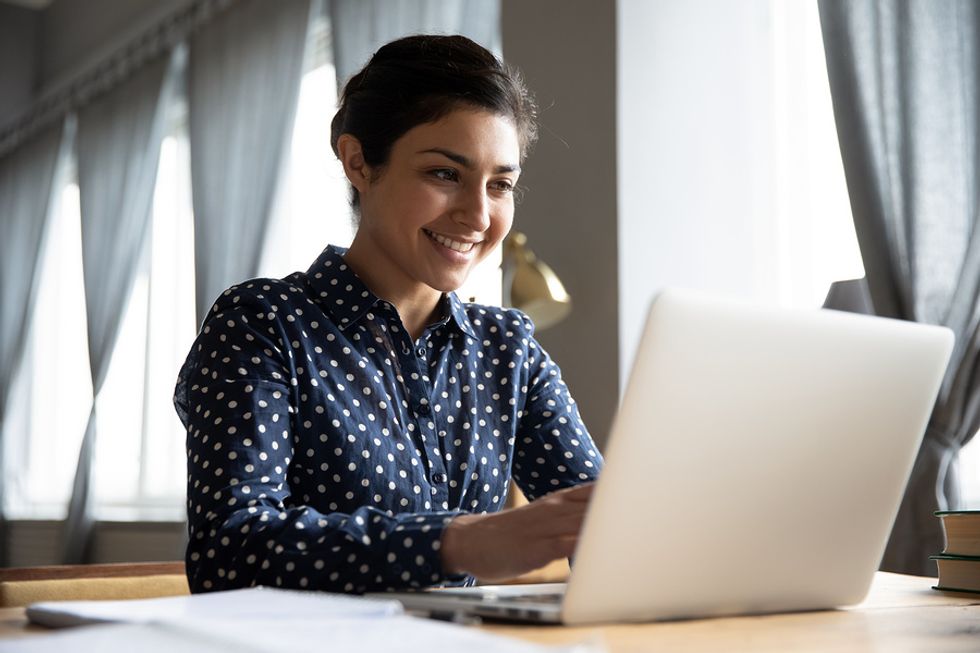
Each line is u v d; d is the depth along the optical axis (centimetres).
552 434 140
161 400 546
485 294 369
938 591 118
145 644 57
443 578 92
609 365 317
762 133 348
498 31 371
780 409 86
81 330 638
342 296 128
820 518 93
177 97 547
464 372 135
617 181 319
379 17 407
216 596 80
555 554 88
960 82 265
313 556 93
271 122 464
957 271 261
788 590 94
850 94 283
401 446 125
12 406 654
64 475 639
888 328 92
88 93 602
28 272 649
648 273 321
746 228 343
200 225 487
